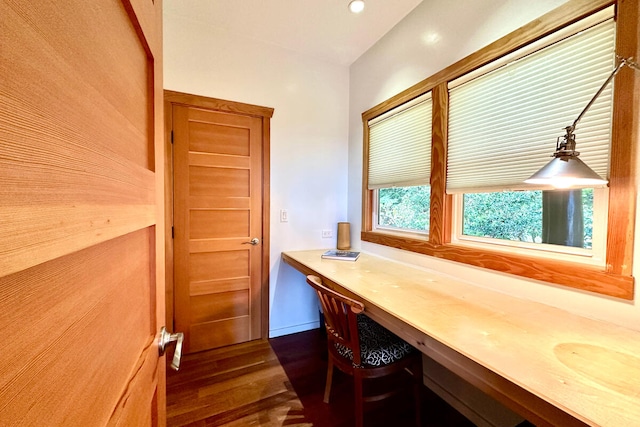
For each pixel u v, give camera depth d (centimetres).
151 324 67
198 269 227
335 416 160
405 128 213
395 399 177
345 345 144
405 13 203
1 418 22
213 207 229
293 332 266
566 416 63
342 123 280
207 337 232
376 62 240
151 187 66
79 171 33
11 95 23
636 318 101
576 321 109
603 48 110
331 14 204
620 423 59
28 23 25
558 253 129
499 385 77
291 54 252
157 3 73
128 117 52
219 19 211
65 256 32
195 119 220
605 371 77
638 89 100
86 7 36
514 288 139
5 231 22
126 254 51
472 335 98
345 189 284
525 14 133
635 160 101
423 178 198
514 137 140
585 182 98
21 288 24
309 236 269
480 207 169
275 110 248
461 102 167
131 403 51
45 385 28
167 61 208
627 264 103
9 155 23
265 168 246
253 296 248
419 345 104
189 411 163
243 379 193
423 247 193
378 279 169
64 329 31
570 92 119
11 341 23
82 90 35
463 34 164
